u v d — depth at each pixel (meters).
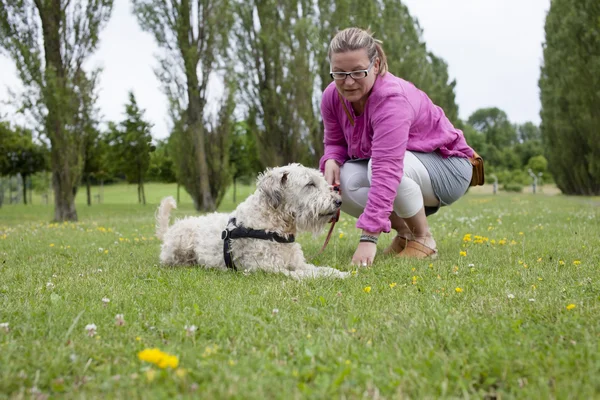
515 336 2.34
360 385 1.89
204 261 4.83
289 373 1.96
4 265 4.89
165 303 3.15
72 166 15.08
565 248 5.08
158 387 1.84
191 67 20.45
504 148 79.19
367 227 4.43
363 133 4.86
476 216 10.59
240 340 2.42
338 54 4.23
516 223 8.46
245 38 22.56
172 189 41.69
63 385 1.92
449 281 3.67
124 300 3.25
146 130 25.69
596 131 26.55
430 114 5.01
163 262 5.07
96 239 7.61
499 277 3.79
